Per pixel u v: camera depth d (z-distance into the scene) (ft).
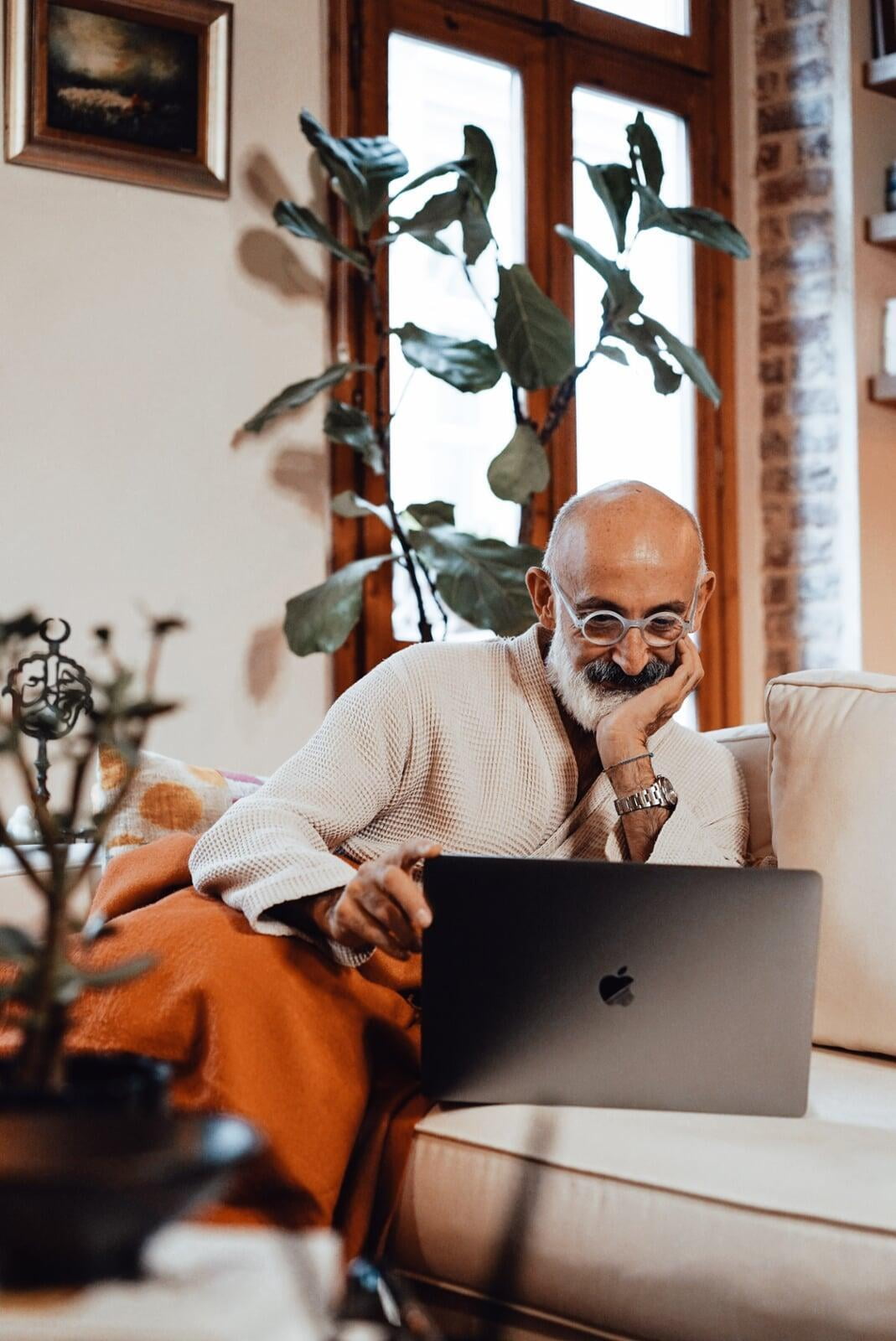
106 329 11.32
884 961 5.94
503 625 11.48
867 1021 5.97
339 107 12.89
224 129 11.77
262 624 12.08
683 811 6.34
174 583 11.62
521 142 14.32
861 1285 4.14
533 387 11.82
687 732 6.88
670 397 15.47
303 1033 5.13
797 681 6.68
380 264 13.15
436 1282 5.04
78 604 11.16
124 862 6.23
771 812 6.66
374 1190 5.18
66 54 11.04
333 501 12.10
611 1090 5.03
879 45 15.44
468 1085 5.06
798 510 15.76
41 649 10.85
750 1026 5.00
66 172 11.12
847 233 15.37
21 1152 2.42
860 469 15.30
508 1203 4.79
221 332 11.89
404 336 11.81
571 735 6.44
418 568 13.33
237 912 5.46
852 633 15.33
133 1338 2.27
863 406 15.37
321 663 12.46
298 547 12.31
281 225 11.60
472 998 5.03
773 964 4.99
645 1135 4.81
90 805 7.80
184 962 5.20
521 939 5.00
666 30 15.40
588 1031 5.02
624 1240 4.54
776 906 4.99
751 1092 5.00
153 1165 2.38
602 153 15.02
